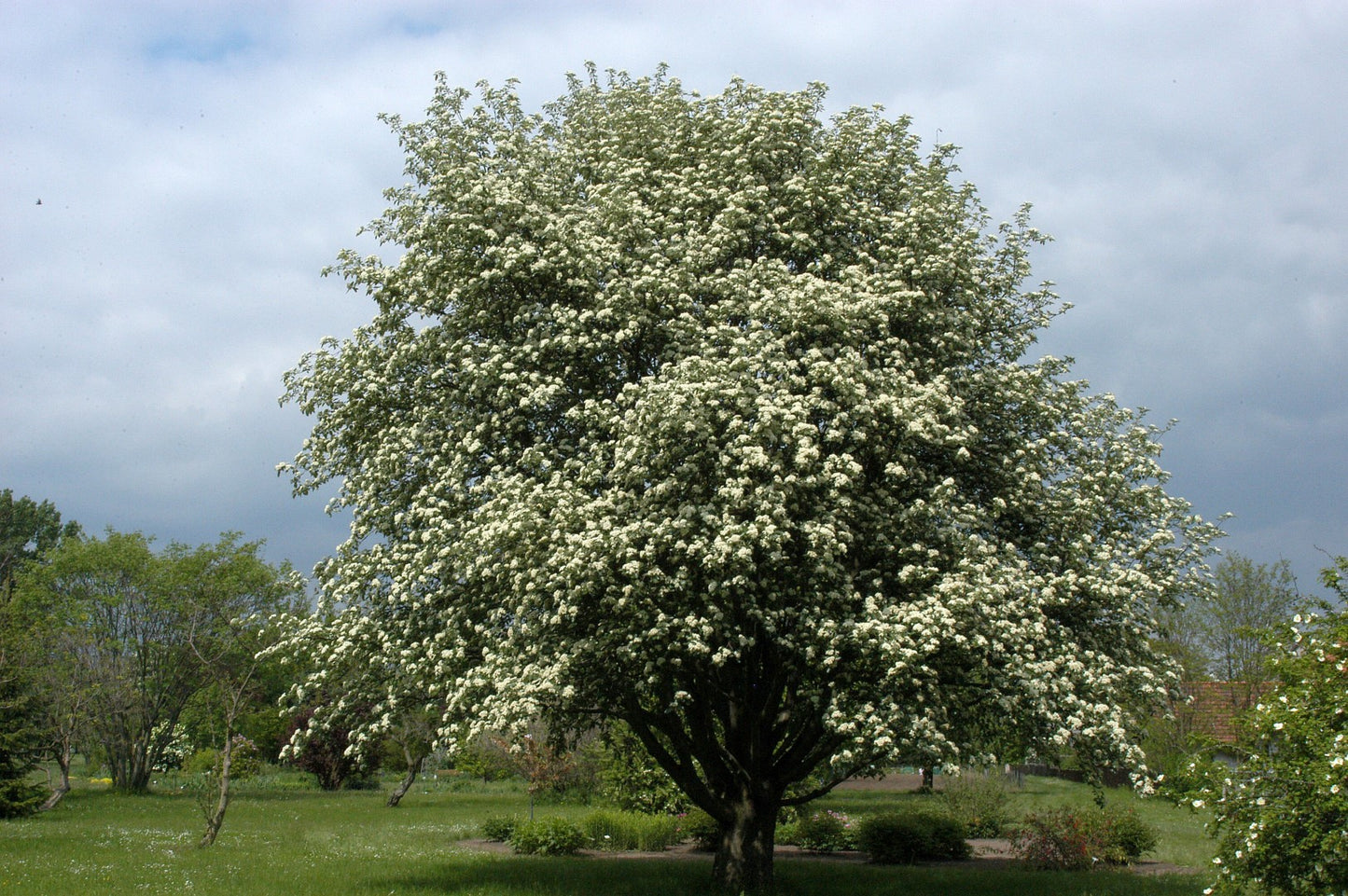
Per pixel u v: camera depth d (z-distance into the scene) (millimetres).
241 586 45219
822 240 17688
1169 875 22391
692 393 14242
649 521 14133
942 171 18781
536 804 40031
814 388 14672
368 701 17453
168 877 17500
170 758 53000
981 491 17531
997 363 18406
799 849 28953
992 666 15398
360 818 34031
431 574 15633
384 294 18281
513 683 13961
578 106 20219
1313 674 13172
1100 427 18609
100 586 46531
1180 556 17391
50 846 22406
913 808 34031
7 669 32812
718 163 18266
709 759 18375
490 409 16844
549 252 16391
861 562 15805
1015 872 23219
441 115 18281
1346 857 12031
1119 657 16594
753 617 15117
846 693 14945
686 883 18734
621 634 14734
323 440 18609
